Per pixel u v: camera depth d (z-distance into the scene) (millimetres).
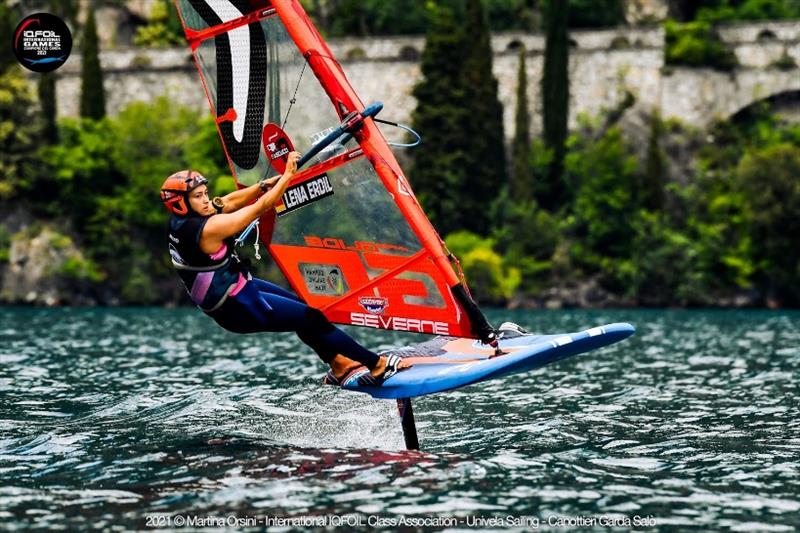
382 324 41406
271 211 41844
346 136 41031
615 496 35688
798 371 74375
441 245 40375
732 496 36000
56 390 61344
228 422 49312
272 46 42000
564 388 63812
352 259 41438
